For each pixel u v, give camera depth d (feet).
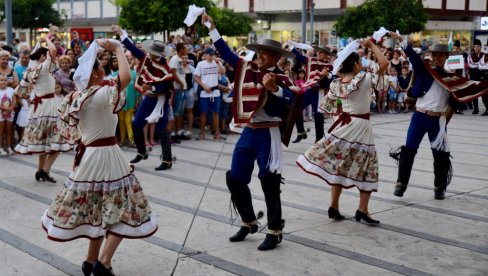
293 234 18.35
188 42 44.01
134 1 58.80
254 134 16.90
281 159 16.85
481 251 17.17
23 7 81.56
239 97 16.49
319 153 19.45
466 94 22.13
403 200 22.82
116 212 13.79
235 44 99.09
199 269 15.38
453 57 34.83
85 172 13.78
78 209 13.74
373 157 19.19
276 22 110.52
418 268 15.74
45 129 24.36
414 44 73.97
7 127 31.04
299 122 36.11
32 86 25.11
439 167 22.91
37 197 22.61
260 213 18.01
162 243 17.34
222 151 33.30
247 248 17.01
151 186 24.48
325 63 33.22
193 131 41.19
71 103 14.02
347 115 19.20
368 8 69.97
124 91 13.88
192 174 26.96
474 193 24.20
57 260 16.03
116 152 14.07
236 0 112.98
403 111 54.44
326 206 21.67
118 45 13.94
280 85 16.34
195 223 19.34
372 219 19.48
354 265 15.84
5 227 18.84
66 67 30.32
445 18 110.01
